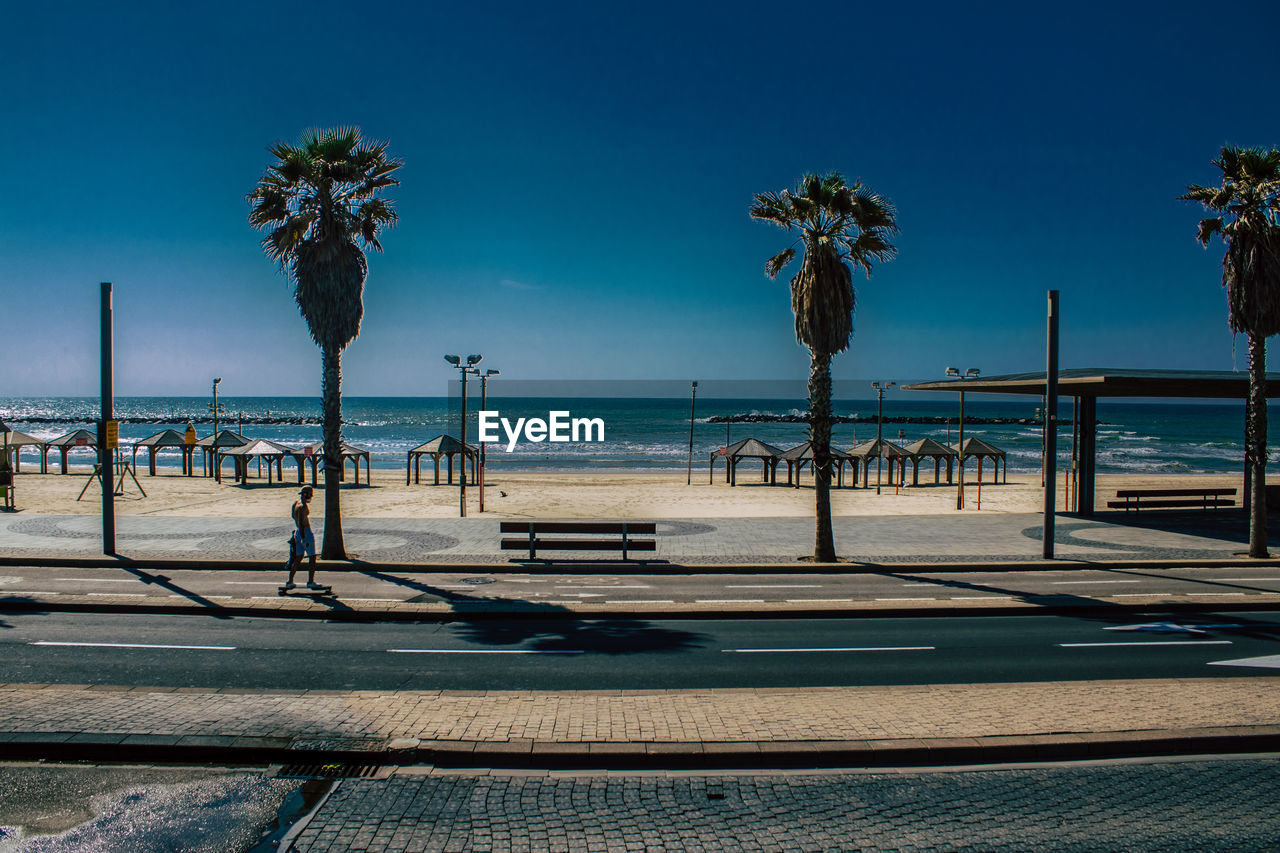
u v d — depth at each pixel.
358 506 32.03
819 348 18.81
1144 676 10.38
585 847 5.91
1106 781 7.18
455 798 6.72
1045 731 8.00
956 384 27.62
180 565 17.83
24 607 13.62
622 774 7.23
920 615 14.07
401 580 16.70
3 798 6.66
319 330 18.25
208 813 6.42
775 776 7.23
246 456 45.06
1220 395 27.58
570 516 28.66
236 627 12.63
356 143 18.22
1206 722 8.27
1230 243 19.47
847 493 40.66
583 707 8.71
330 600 14.36
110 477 18.75
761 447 47.91
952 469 65.12
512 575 17.47
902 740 7.73
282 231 18.06
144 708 8.48
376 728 7.96
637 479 50.66
